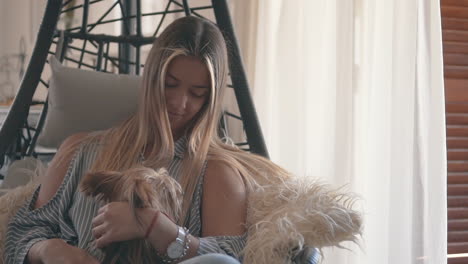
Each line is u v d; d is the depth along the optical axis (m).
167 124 1.40
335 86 2.09
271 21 2.48
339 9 2.07
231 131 2.54
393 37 1.94
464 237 2.43
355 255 2.04
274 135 2.44
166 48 1.40
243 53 2.53
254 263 1.28
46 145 1.69
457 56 2.40
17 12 2.41
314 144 2.24
